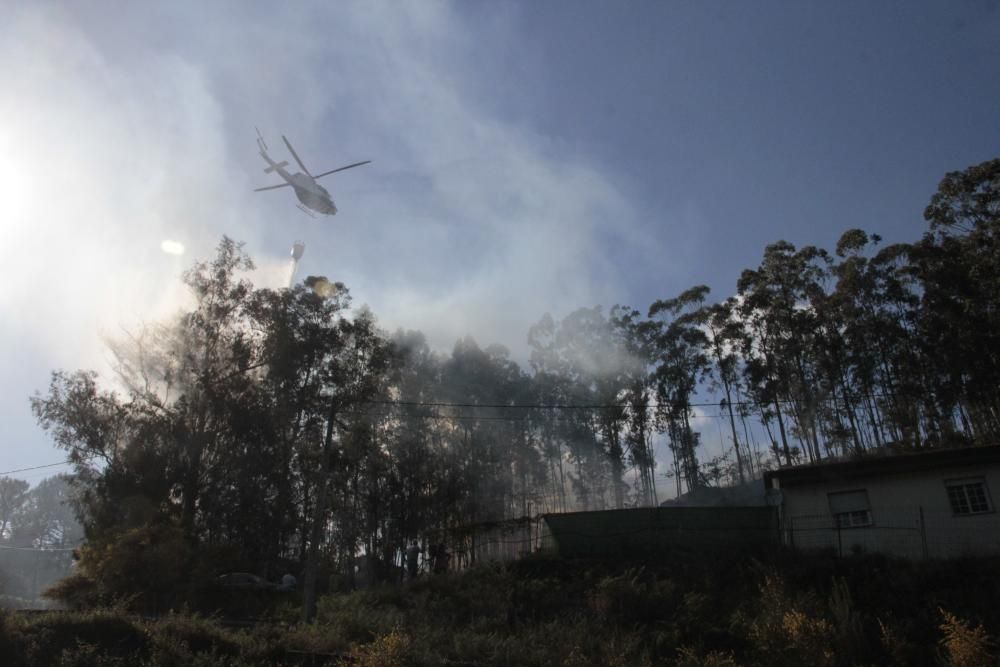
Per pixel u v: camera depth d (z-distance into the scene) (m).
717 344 45.25
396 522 40.44
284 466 38.31
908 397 40.09
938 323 37.47
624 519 26.08
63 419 36.22
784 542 23.27
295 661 15.04
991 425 38.16
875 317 41.19
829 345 42.16
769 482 25.39
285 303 40.06
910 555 21.00
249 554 36.91
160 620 17.59
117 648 15.05
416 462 41.75
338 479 35.94
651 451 46.84
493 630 18.31
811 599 16.69
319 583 36.12
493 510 44.59
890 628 14.96
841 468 23.12
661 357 46.25
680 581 20.84
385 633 17.50
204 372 37.53
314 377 39.06
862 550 21.44
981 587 17.06
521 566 24.70
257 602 29.66
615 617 18.38
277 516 37.81
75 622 15.70
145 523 30.31
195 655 14.66
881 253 41.34
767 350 44.19
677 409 44.97
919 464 21.98
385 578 38.69
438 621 19.03
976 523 20.80
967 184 37.09
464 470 44.50
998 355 35.19
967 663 12.70
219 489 37.28
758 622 15.98
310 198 26.94
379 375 40.88
